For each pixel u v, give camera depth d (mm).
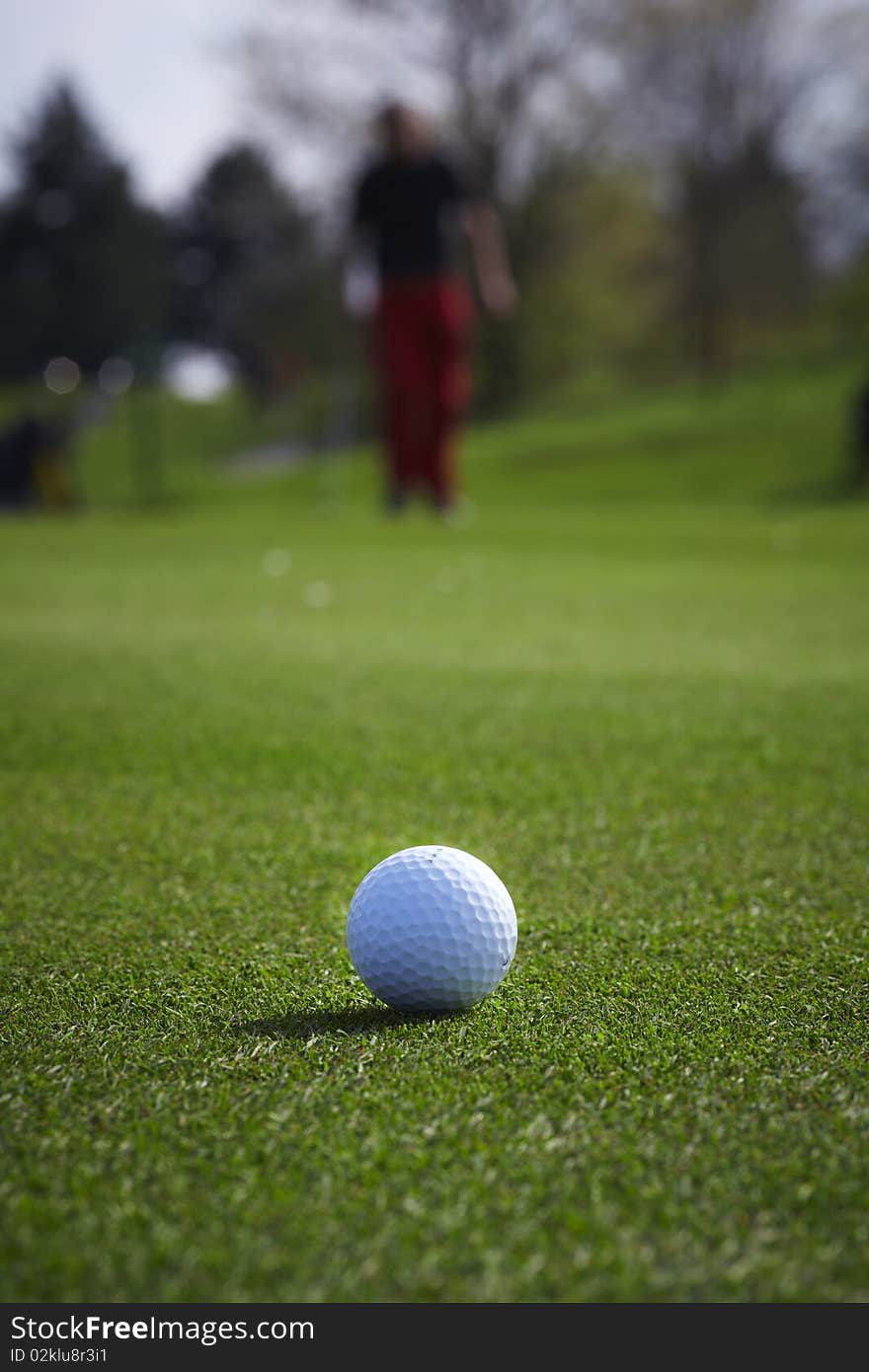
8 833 3389
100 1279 1397
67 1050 2008
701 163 35531
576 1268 1414
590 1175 1602
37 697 5281
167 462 38406
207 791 3846
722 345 40000
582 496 22234
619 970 2404
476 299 33938
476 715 5000
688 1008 2205
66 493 22562
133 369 23719
